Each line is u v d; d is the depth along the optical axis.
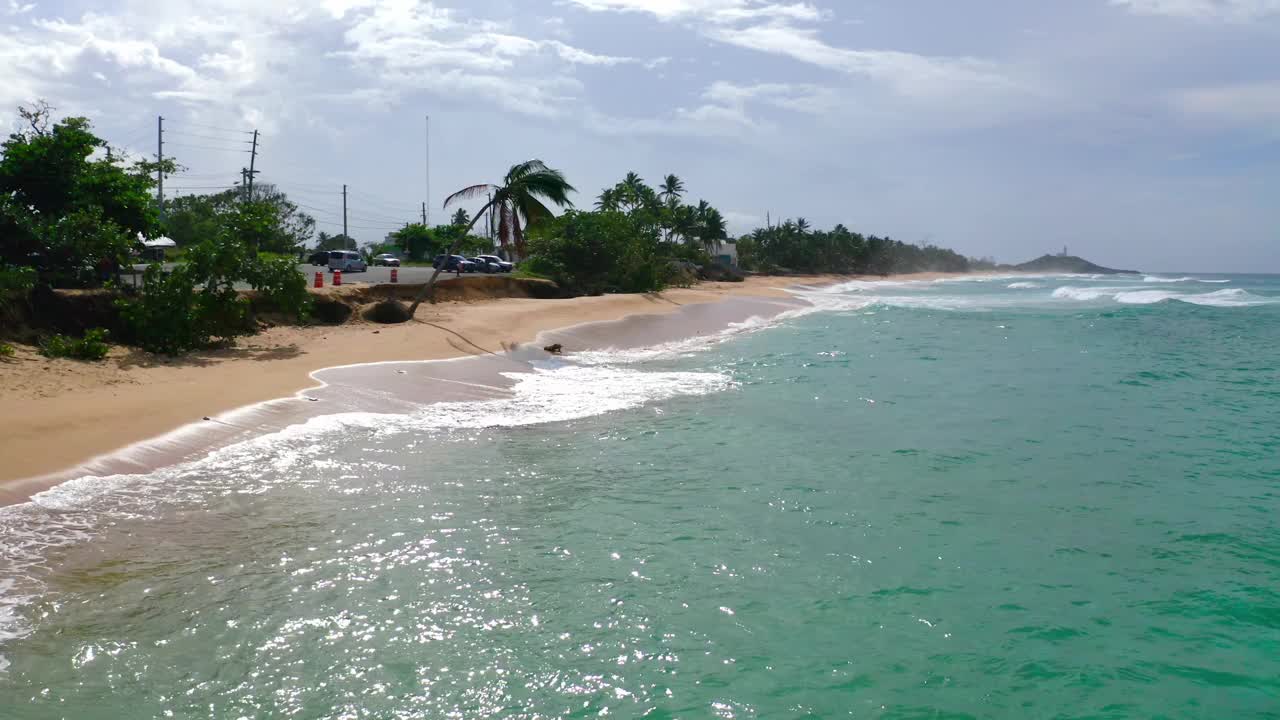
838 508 10.18
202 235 54.91
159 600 7.19
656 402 16.94
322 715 5.59
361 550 8.48
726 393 18.03
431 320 25.31
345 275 44.28
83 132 21.14
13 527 8.54
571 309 30.69
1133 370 22.20
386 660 6.33
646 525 9.47
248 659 6.28
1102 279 164.12
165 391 14.29
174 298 18.38
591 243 43.34
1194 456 12.92
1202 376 21.23
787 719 5.65
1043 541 9.16
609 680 6.13
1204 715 5.80
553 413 15.66
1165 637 6.96
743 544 8.91
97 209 19.72
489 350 21.95
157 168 22.48
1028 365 23.05
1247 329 34.78
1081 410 16.53
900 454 12.87
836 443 13.55
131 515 9.20
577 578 7.94
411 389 16.53
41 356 15.73
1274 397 18.12
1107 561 8.59
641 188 69.75
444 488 10.70
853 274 142.12
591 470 11.74
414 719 5.57
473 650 6.53
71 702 5.62
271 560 8.15
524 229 28.69
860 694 6.00
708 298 45.81
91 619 6.80
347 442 12.80
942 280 149.12
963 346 27.83
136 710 5.57
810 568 8.30
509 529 9.24
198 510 9.47
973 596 7.71
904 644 6.78
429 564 8.18
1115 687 6.15
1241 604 7.57
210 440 12.07
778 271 115.06
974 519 9.85
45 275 18.81
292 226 60.97
